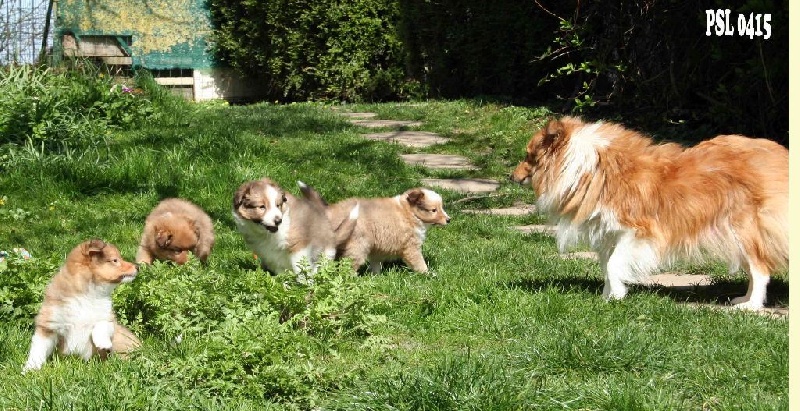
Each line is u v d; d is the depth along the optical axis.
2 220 4.68
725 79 6.03
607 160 3.63
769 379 3.05
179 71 10.10
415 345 3.37
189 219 4.07
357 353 3.28
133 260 4.13
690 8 6.02
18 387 3.01
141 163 5.22
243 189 3.88
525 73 8.28
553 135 3.70
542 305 3.57
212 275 3.49
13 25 7.12
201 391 2.98
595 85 7.13
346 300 3.36
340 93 9.52
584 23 6.55
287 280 3.47
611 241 3.69
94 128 5.90
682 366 3.12
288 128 6.59
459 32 8.61
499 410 2.91
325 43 9.45
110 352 3.19
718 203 3.59
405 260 4.17
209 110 7.51
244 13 9.84
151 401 2.91
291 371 3.01
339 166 5.64
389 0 9.30
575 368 3.13
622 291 3.65
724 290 3.85
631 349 3.16
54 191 4.96
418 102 8.70
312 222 3.91
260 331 3.13
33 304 3.47
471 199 5.21
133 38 9.81
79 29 9.62
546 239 4.59
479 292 3.69
